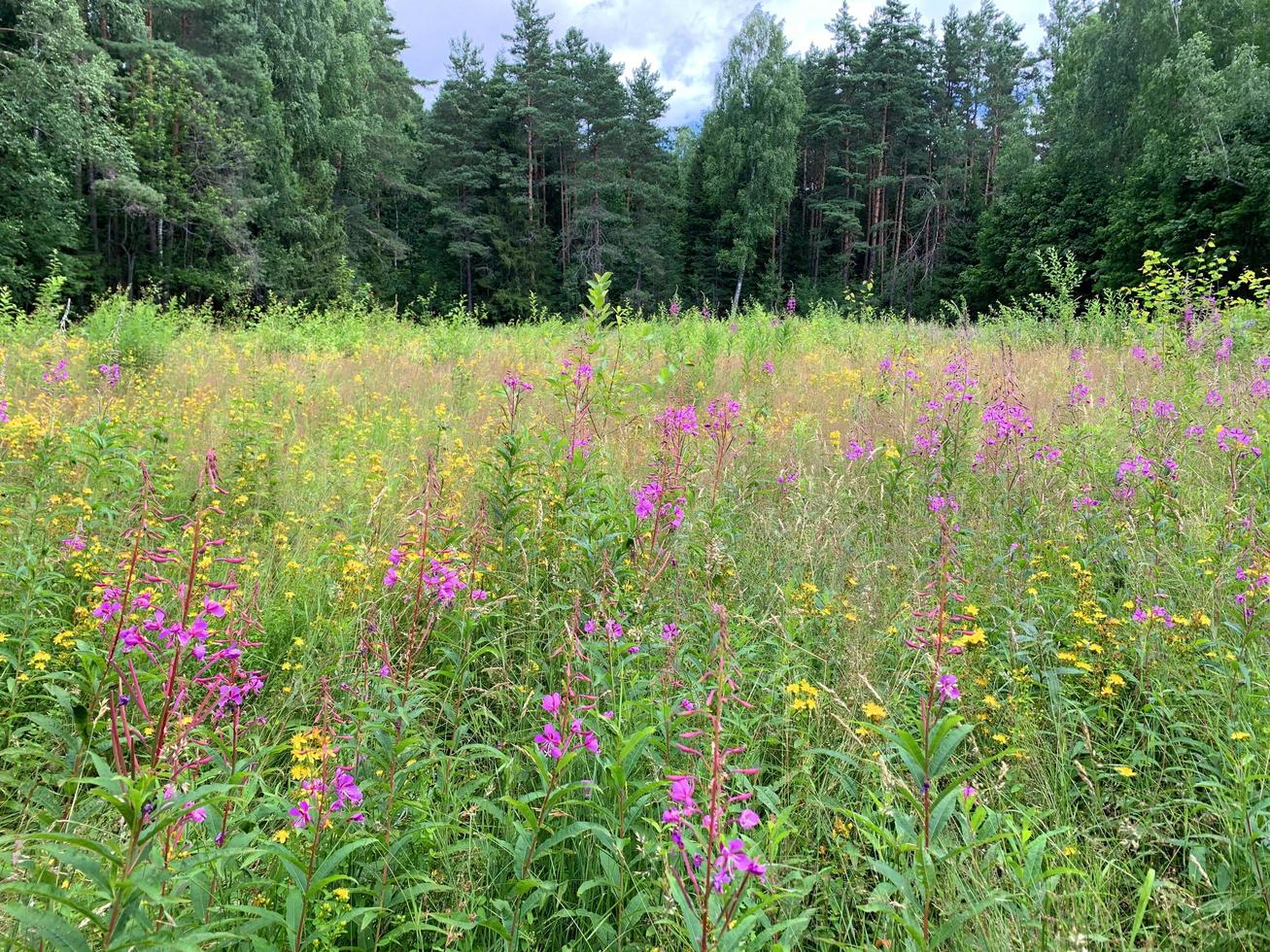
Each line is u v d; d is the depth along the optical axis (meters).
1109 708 2.95
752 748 2.69
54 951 1.49
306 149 35.62
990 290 38.88
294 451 5.91
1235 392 5.91
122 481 4.38
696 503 4.48
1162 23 29.41
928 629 2.78
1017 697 2.82
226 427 6.23
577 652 2.72
